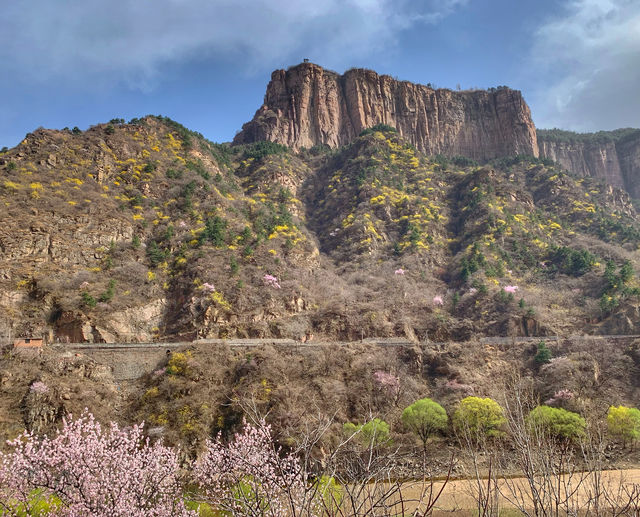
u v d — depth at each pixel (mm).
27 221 85625
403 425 59312
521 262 114625
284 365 67625
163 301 84438
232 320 81562
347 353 73875
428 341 83875
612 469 46625
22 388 56094
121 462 25938
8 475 24141
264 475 16281
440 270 115812
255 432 26219
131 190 107625
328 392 64562
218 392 62375
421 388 71438
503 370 73938
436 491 34031
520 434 15312
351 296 96188
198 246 94625
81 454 25312
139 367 67375
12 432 51781
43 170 102188
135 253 91250
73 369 61438
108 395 61031
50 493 23922
